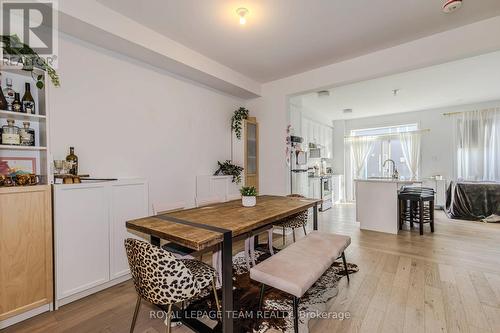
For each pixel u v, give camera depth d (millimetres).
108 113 2674
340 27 2645
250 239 2859
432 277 2494
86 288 2158
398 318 1842
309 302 2057
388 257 3047
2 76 2023
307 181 5508
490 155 5805
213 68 3469
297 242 2234
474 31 2590
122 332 1730
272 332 1704
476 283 2365
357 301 2074
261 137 4457
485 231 4180
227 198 3178
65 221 2035
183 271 1451
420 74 4012
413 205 4586
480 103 5914
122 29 2414
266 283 1645
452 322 1786
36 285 1898
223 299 1554
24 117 2010
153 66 3123
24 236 1841
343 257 2443
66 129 2357
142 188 2586
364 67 3312
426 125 6582
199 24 2574
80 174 2445
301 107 5535
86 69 2494
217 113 4105
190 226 1755
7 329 1755
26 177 1928
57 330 1752
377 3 2250
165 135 3277
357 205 4488
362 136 7555
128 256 1543
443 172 6359
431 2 2244
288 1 2209
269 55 3314
